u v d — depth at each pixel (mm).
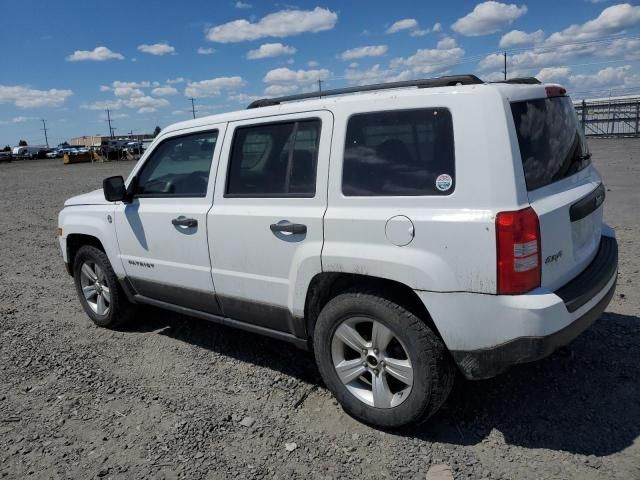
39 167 49906
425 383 3080
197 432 3457
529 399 3594
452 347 2990
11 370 4512
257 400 3840
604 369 3902
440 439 3242
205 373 4320
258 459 3152
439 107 3043
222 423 3551
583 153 3688
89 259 5320
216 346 4848
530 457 3021
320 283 3521
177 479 3010
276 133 3766
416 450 3146
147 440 3402
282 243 3631
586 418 3346
